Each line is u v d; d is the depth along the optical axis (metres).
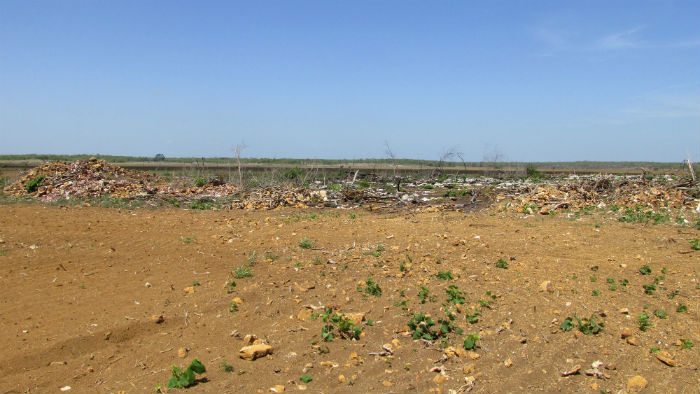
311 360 4.66
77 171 17.34
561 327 5.20
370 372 4.45
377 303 5.95
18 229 9.00
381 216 12.31
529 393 4.14
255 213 12.67
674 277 6.57
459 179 24.67
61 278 6.71
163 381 4.32
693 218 10.56
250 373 4.43
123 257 7.69
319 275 6.98
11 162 44.88
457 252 8.04
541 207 12.52
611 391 4.17
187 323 5.48
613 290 6.20
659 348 4.83
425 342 4.95
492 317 5.50
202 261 7.59
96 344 4.99
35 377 4.39
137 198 14.52
